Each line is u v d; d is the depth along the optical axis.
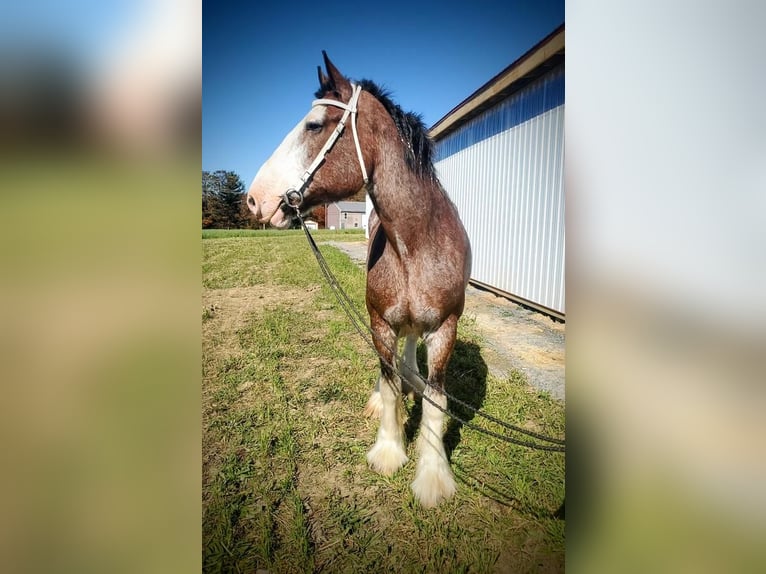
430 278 1.83
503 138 5.36
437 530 1.80
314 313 5.11
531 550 1.70
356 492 2.03
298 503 1.92
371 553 1.71
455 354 3.48
